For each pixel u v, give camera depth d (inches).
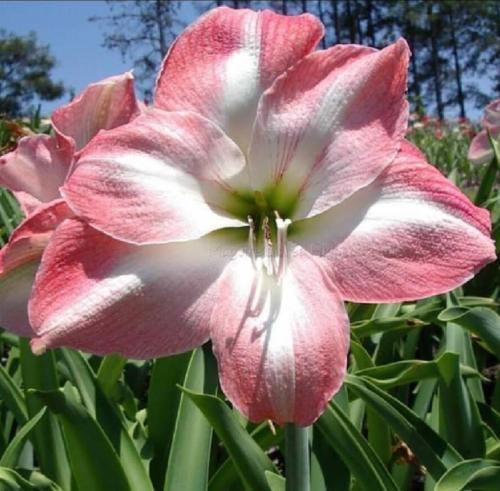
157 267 12.4
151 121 12.9
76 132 13.8
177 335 12.1
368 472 16.0
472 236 12.3
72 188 12.0
